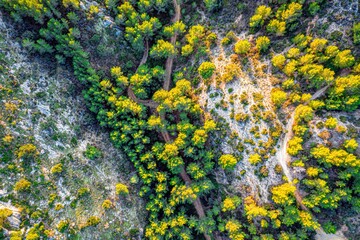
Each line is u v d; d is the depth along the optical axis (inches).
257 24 2812.5
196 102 3048.7
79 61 2869.1
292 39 2704.2
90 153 2861.7
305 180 2608.3
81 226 2549.2
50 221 2404.0
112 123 3014.3
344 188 2527.1
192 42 3006.9
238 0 2942.9
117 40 3048.7
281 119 2733.8
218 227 2967.5
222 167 2819.9
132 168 3120.1
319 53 2561.5
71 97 2940.5
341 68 2529.5
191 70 3134.8
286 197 2534.5
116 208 2842.0
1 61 2522.1
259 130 2778.1
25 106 2561.5
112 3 2893.7
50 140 2642.7
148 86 3196.4
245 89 2849.4
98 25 2896.2
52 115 2733.8
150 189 3080.7
